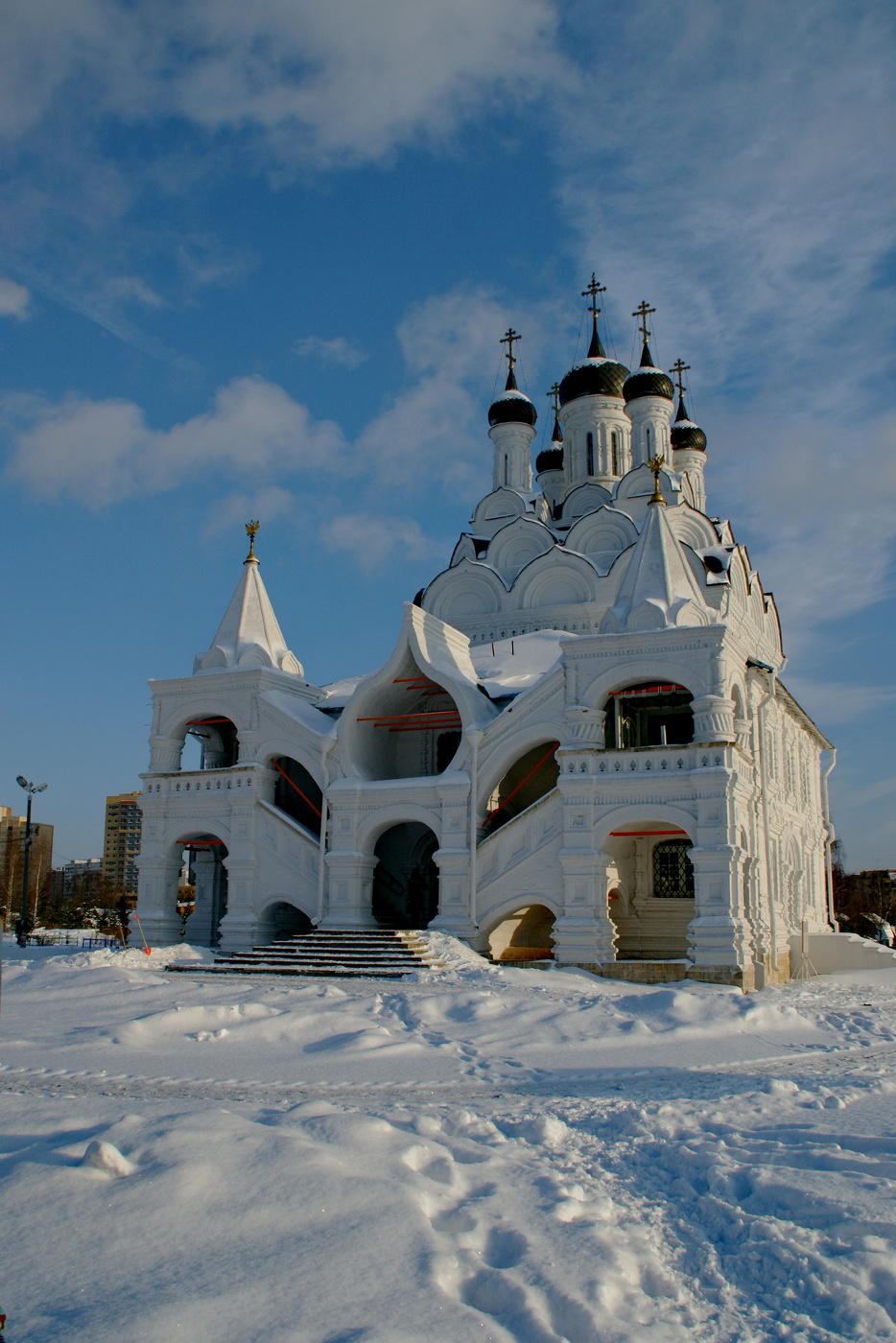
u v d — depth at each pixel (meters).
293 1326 4.49
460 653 32.06
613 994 21.28
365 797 29.64
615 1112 9.86
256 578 35.06
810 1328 5.13
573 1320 4.93
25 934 39.41
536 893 26.75
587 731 26.78
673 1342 4.87
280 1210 5.64
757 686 30.17
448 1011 16.47
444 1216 6.04
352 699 30.38
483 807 28.55
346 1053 13.02
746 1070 12.90
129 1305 4.55
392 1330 4.51
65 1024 15.05
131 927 32.12
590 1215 6.44
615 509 39.41
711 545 38.34
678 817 25.34
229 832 31.64
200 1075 11.50
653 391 43.06
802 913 35.38
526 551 41.16
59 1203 5.51
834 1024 17.31
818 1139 8.51
